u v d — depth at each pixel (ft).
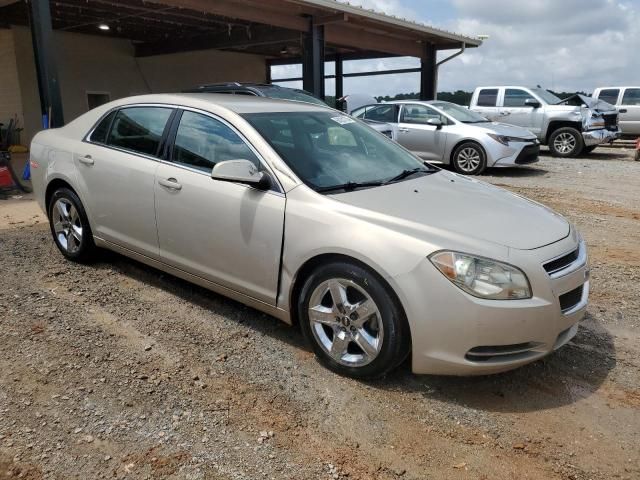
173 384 10.43
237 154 12.36
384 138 15.34
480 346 9.51
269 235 11.35
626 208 26.35
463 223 10.45
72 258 16.70
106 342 11.96
